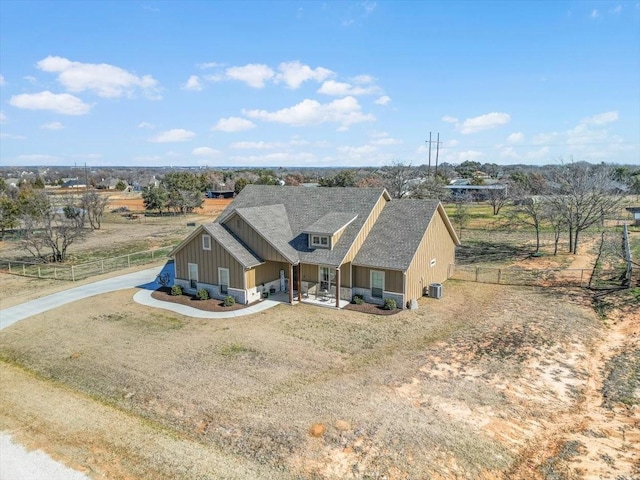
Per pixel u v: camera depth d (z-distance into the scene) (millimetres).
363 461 10523
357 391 14016
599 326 19312
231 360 16625
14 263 36031
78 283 29234
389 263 22625
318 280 24906
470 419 12242
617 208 38250
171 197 72875
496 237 44312
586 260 32156
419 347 17531
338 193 27922
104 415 12945
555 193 37281
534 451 10789
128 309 23297
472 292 25359
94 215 58562
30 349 18156
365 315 21641
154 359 16859
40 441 11688
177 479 10102
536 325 19516
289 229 26562
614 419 12094
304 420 12367
